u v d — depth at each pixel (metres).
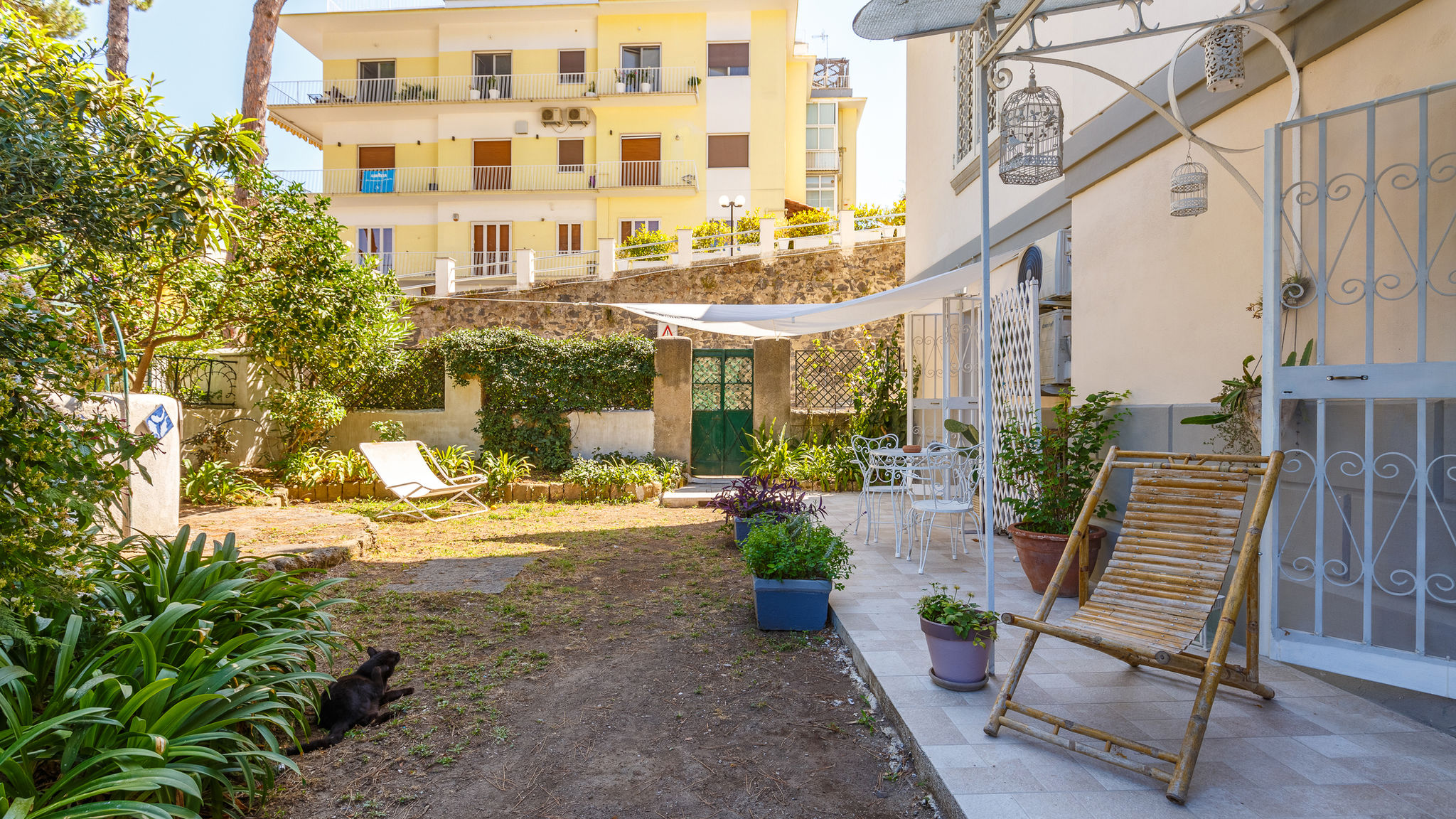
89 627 2.84
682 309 9.11
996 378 7.21
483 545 7.16
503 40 23.53
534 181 23.20
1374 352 3.18
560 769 2.90
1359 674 2.94
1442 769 2.59
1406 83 3.01
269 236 8.55
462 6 23.17
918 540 6.92
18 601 2.33
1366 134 3.20
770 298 16.83
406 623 4.65
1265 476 2.90
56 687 2.37
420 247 23.14
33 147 2.53
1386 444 3.10
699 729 3.24
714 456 11.83
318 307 8.67
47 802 2.06
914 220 11.43
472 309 16.70
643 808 2.62
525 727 3.27
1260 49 3.75
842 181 28.83
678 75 23.11
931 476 6.83
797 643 4.33
